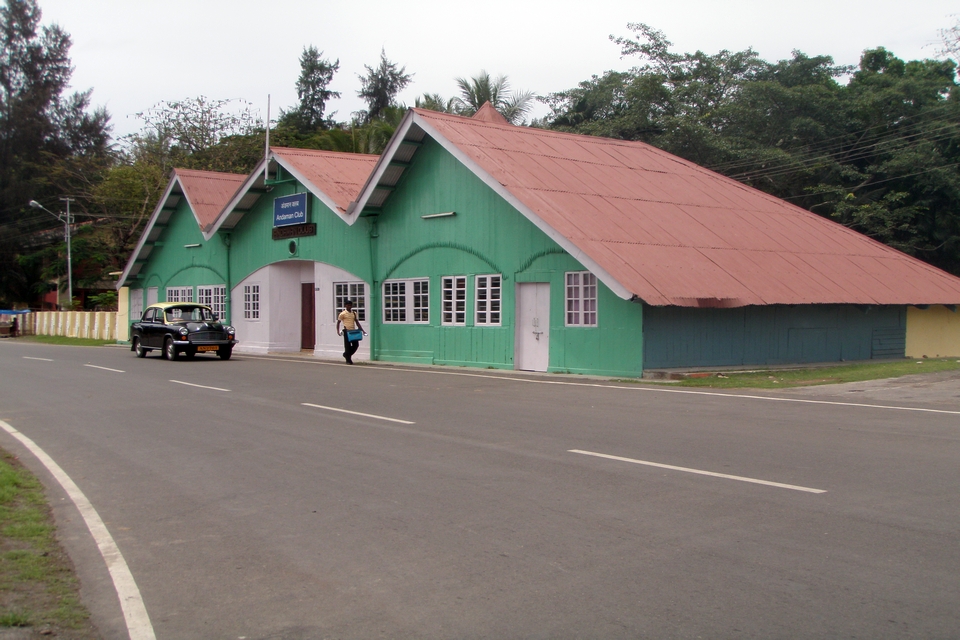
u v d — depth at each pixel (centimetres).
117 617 493
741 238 2109
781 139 3828
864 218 3369
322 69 6988
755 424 1090
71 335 4812
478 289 2128
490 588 515
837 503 682
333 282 2659
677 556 562
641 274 1717
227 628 468
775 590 496
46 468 938
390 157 2277
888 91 3675
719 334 1862
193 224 3447
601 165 2331
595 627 452
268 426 1183
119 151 6147
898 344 2245
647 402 1340
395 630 457
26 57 6900
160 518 712
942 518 636
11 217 6462
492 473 832
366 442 1030
